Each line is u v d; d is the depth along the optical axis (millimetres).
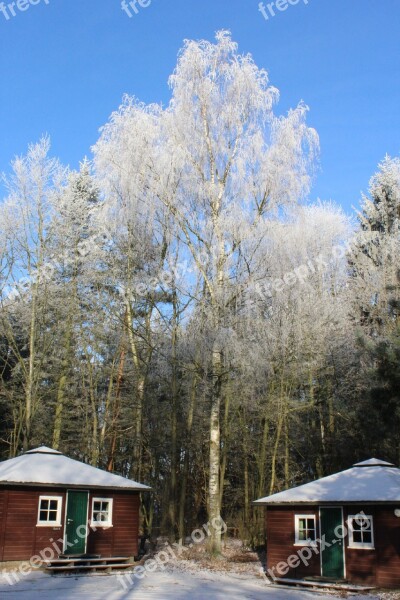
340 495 17953
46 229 27812
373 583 16750
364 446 25531
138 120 22531
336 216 30938
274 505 19266
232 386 26484
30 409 26281
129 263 25750
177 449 30391
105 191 23422
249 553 24547
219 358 22062
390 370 16812
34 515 19281
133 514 21609
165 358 26234
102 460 31719
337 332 27859
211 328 21875
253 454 28734
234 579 18609
